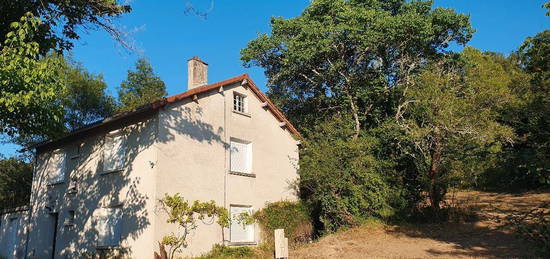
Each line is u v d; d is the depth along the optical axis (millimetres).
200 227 15945
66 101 26828
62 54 14789
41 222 19609
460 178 17453
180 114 16297
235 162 18672
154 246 14289
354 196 18406
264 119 20562
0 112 12219
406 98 22562
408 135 18641
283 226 18328
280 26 24688
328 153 18875
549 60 9383
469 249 13406
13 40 11438
